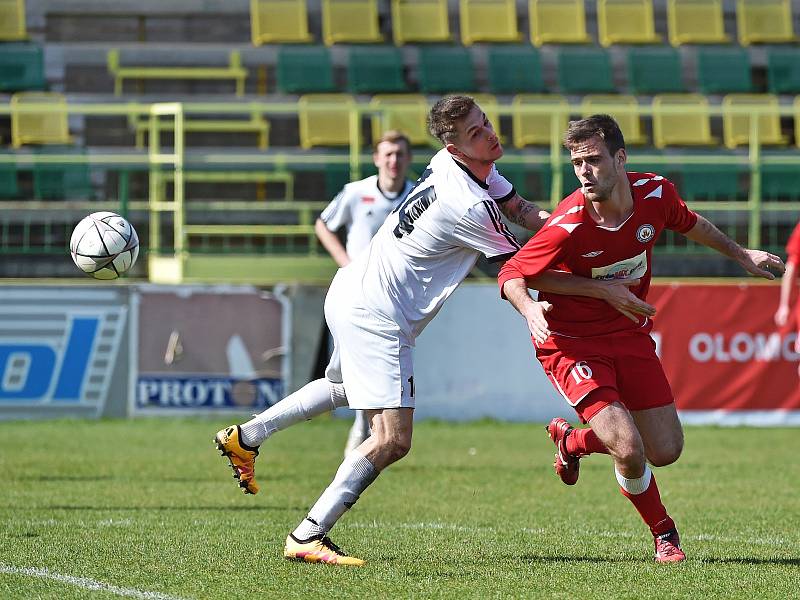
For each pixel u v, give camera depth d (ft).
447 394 164.55
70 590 55.21
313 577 58.70
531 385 165.78
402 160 109.09
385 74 234.38
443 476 109.91
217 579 58.08
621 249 61.67
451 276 62.59
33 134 216.95
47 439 137.59
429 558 65.05
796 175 199.82
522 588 55.98
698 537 74.64
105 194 208.95
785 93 240.94
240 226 185.57
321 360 164.45
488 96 224.74
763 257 65.41
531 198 210.18
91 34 237.86
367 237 109.70
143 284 160.15
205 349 160.97
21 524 77.15
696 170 200.64
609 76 239.09
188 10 239.30
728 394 165.07
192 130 223.51
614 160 58.95
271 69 235.40
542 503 92.12
